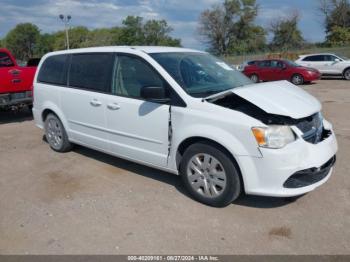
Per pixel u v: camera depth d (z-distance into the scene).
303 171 3.44
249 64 19.81
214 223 3.52
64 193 4.26
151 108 4.10
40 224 3.57
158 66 4.10
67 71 5.35
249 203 3.89
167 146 4.04
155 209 3.82
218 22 71.69
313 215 3.63
